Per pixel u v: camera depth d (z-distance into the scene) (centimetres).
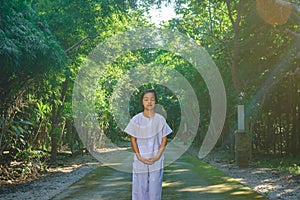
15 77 839
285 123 1625
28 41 732
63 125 1464
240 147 1127
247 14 1259
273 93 1495
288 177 895
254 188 752
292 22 1109
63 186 795
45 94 1049
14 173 957
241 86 1379
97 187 770
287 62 1268
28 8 858
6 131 884
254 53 1319
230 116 1573
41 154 1084
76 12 1109
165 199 643
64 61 864
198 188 752
